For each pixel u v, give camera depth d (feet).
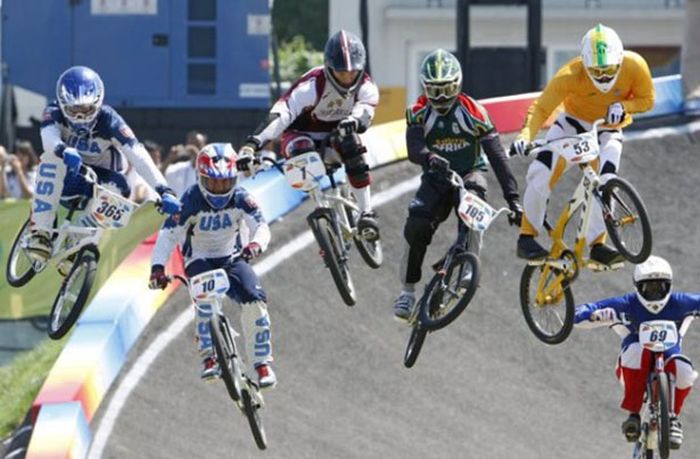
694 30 228.43
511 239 199.21
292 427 158.92
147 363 163.63
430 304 128.06
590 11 332.80
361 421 162.20
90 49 267.59
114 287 167.84
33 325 185.98
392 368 173.27
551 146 126.21
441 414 165.17
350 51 127.13
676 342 135.33
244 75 268.00
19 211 186.70
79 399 147.74
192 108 268.82
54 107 128.26
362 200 135.03
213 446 152.35
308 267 187.62
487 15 326.24
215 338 122.01
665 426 131.34
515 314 186.09
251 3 268.41
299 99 128.67
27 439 143.13
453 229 198.80
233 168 123.13
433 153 123.54
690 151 218.59
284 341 175.11
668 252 198.29
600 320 138.00
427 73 122.72
